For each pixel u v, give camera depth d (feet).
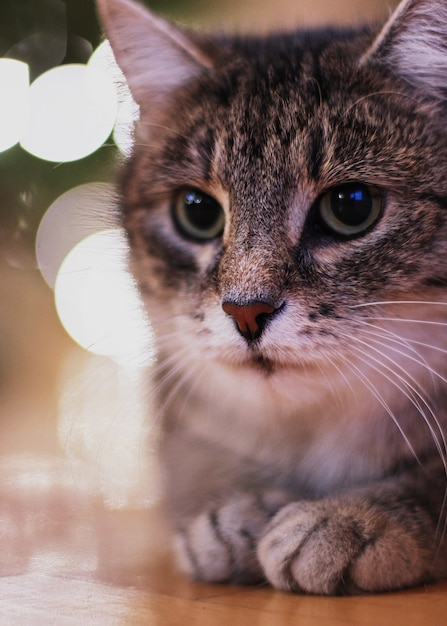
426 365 0.98
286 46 1.11
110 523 1.21
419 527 0.92
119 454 1.36
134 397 1.26
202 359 1.04
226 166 1.02
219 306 1.00
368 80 1.02
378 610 0.83
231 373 1.02
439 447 0.98
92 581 0.95
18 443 1.91
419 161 0.98
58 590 0.91
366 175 0.98
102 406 1.44
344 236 0.99
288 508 0.95
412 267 0.98
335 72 1.03
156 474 1.17
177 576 0.97
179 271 1.07
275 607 0.85
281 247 0.98
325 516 0.92
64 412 1.81
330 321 0.97
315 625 0.79
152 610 0.84
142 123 1.14
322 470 1.04
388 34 1.02
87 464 1.43
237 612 0.83
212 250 1.04
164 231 1.09
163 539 1.12
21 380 2.37
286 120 1.01
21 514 1.27
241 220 1.00
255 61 1.09
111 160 1.25
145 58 1.12
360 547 0.89
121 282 1.18
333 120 0.99
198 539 0.97
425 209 0.98
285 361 0.98
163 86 1.12
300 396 1.01
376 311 0.98
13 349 2.36
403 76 1.02
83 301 2.04
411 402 1.00
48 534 1.16
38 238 1.61
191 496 1.07
